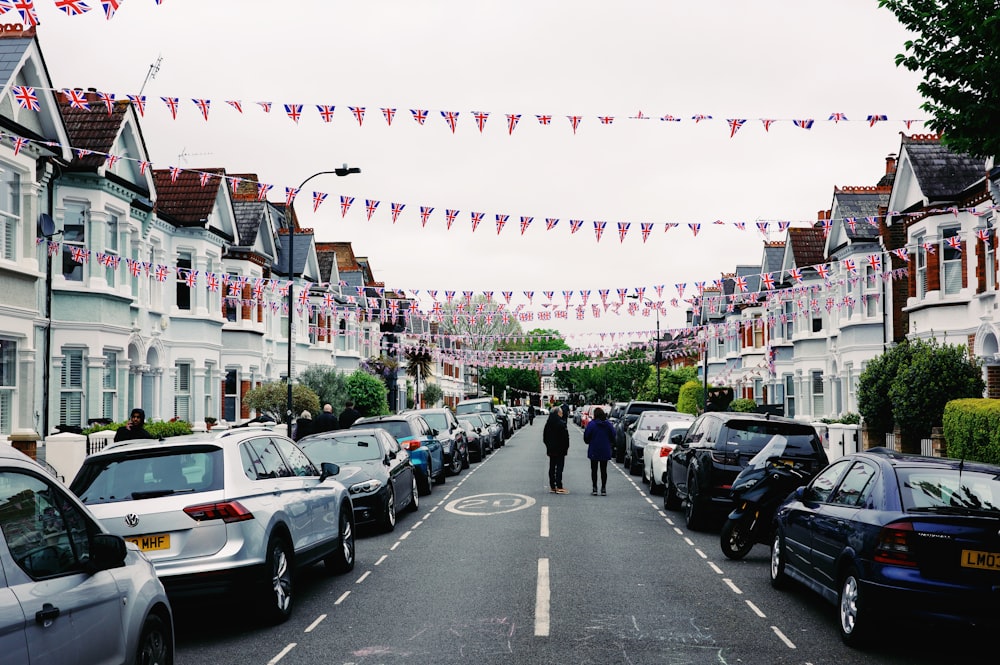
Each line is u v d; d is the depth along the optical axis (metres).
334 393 34.59
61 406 20.23
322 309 36.44
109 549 5.11
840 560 7.86
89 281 20.81
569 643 7.62
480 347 79.94
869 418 21.05
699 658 7.21
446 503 18.20
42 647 4.46
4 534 4.50
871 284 28.70
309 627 8.34
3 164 17.30
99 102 22.16
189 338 26.83
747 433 14.22
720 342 56.84
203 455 8.41
